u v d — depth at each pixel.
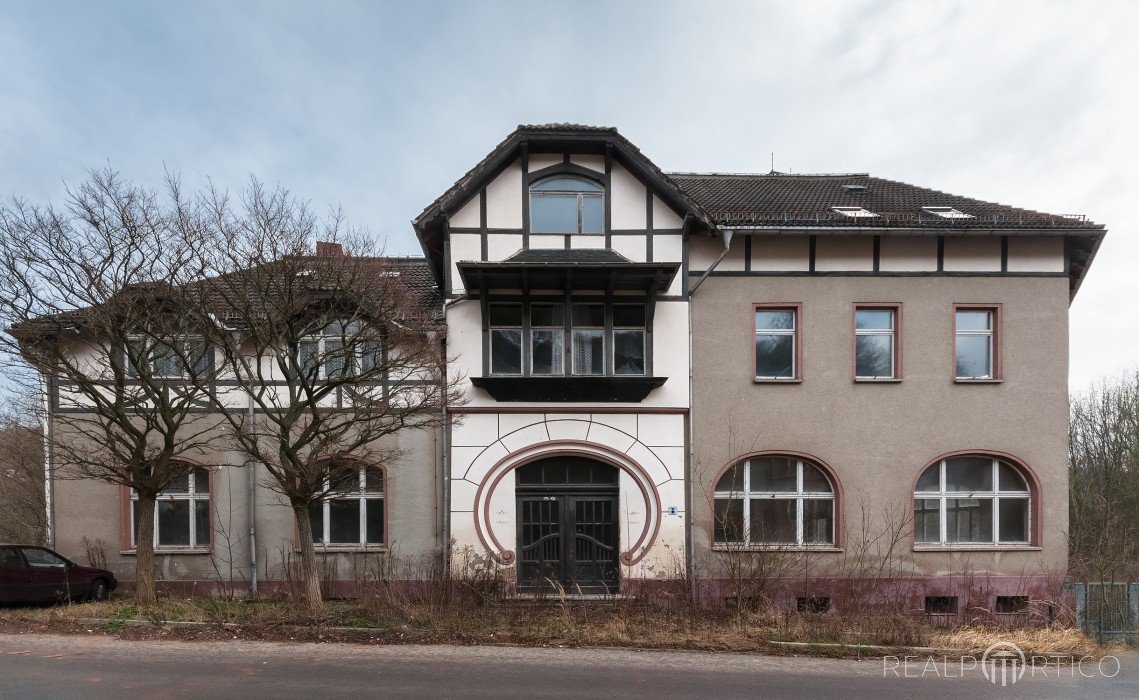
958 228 10.54
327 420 9.52
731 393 10.81
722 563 10.54
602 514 10.78
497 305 10.80
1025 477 10.89
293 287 8.45
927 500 10.91
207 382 9.17
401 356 9.27
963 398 10.86
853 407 10.83
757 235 10.88
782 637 8.48
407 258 13.16
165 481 9.68
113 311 8.39
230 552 10.87
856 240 11.00
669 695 6.40
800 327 10.91
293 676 6.69
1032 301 10.95
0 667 6.89
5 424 13.06
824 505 10.91
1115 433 20.70
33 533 15.52
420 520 10.86
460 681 6.65
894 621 9.30
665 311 10.77
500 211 10.62
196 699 5.98
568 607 9.43
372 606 9.11
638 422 10.70
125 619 8.64
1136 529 17.50
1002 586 10.59
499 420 10.64
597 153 10.74
